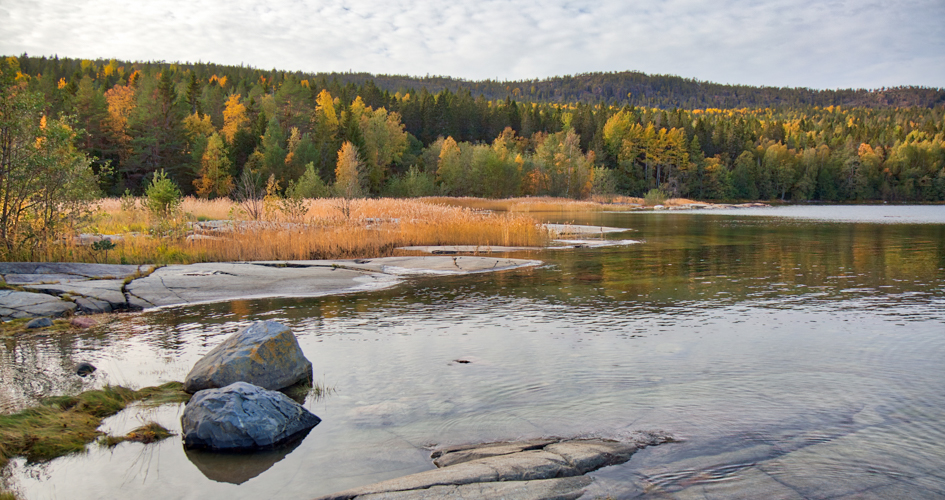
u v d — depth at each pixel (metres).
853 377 5.96
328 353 7.06
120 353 7.07
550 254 19.11
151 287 11.16
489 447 4.25
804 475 3.73
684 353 6.96
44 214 13.75
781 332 8.07
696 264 16.38
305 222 20.66
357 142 74.56
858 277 13.72
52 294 10.14
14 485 3.82
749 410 5.01
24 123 13.20
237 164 67.56
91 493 3.71
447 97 126.19
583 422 4.76
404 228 21.69
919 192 109.00
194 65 182.25
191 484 3.83
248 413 4.57
